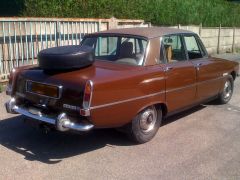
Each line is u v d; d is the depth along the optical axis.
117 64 5.50
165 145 5.52
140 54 5.54
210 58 7.17
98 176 4.47
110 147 5.36
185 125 6.50
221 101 7.86
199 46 6.94
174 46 6.15
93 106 4.59
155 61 5.64
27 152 5.08
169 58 5.95
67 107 4.72
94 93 4.58
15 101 5.43
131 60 5.54
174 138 5.83
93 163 4.82
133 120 5.29
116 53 5.75
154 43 5.69
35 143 5.41
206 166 4.86
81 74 4.88
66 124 4.69
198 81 6.52
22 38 8.91
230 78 7.88
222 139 5.88
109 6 11.74
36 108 5.14
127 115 5.09
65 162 4.82
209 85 6.93
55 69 4.96
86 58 5.10
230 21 20.34
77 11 10.77
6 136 5.63
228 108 7.70
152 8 13.84
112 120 4.92
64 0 10.38
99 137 5.73
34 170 4.56
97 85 4.61
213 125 6.56
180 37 6.32
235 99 8.52
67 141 5.53
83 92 4.56
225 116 7.13
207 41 17.62
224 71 7.45
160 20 14.30
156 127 5.75
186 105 6.35
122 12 12.33
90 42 6.16
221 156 5.21
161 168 4.75
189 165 4.87
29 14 10.01
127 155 5.11
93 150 5.23
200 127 6.43
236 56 17.61
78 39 10.13
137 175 4.54
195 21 16.86
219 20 19.11
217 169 4.79
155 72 5.46
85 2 10.95
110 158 4.99
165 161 4.96
